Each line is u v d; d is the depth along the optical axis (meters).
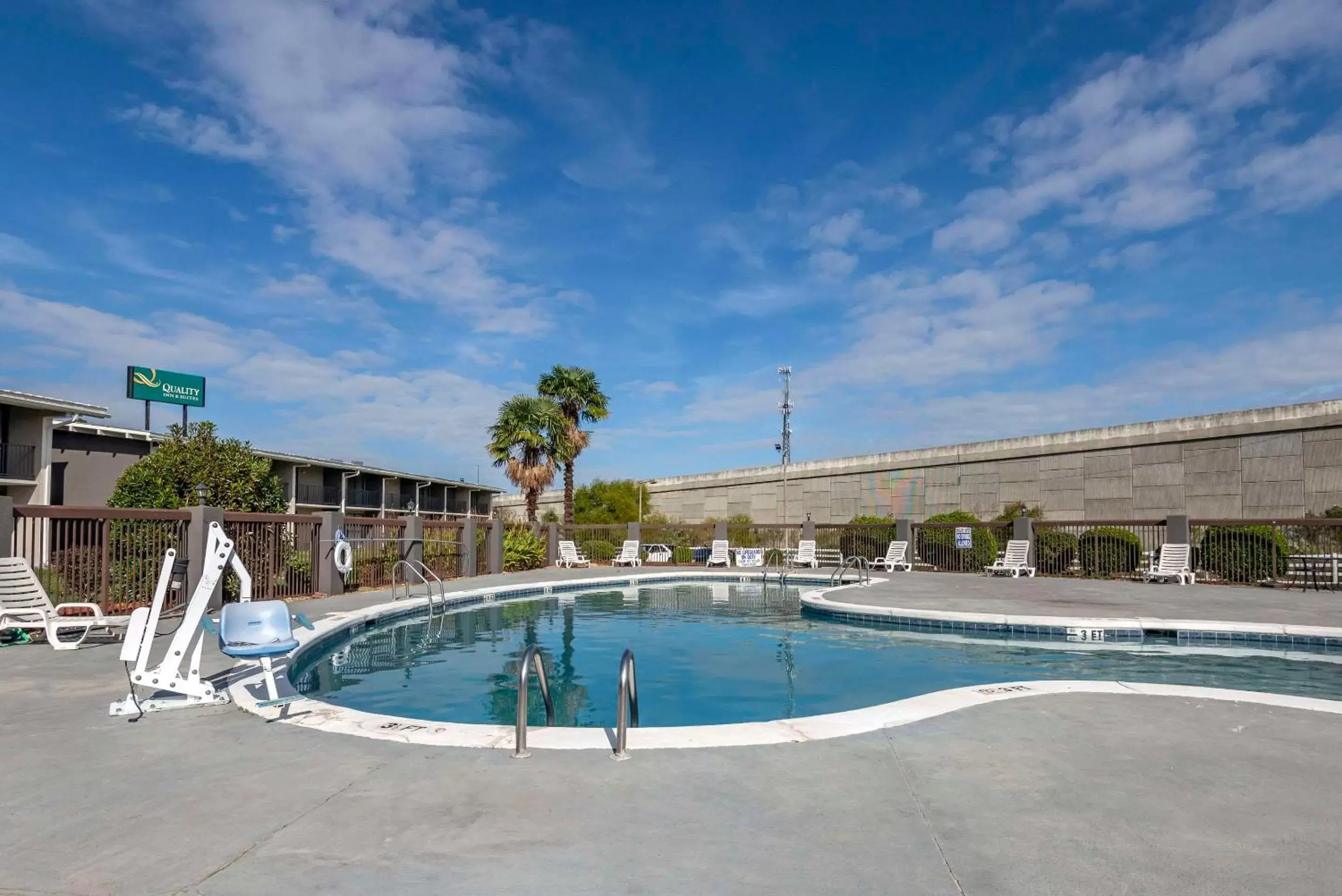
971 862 3.24
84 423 24.55
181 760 4.61
